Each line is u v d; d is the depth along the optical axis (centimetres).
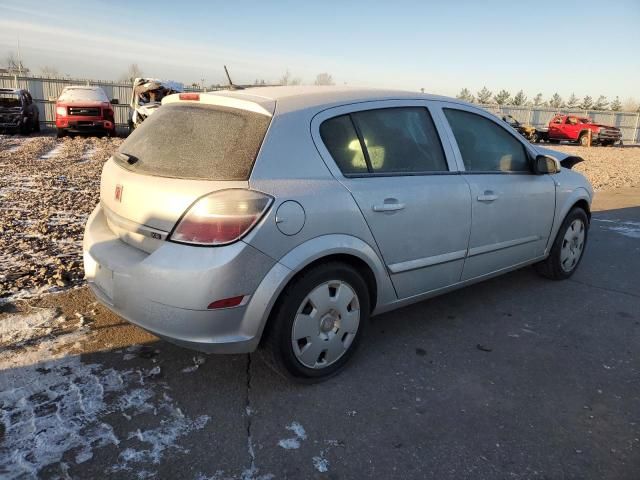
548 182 444
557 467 243
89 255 305
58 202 739
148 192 274
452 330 384
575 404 294
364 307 316
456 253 367
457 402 292
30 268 453
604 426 275
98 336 345
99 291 298
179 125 303
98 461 234
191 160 278
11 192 796
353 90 342
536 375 324
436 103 372
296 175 280
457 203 358
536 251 452
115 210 301
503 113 3722
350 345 314
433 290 364
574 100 8981
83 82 2669
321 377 304
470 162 383
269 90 325
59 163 1154
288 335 280
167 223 263
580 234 502
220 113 295
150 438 251
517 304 437
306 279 280
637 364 342
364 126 322
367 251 306
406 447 253
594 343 370
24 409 266
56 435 249
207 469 233
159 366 313
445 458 246
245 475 231
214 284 252
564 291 471
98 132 1822
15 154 1273
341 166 303
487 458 247
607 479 237
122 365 312
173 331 261
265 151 272
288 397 289
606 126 2953
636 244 644
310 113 298
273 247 263
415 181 336
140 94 1997
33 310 379
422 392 300
